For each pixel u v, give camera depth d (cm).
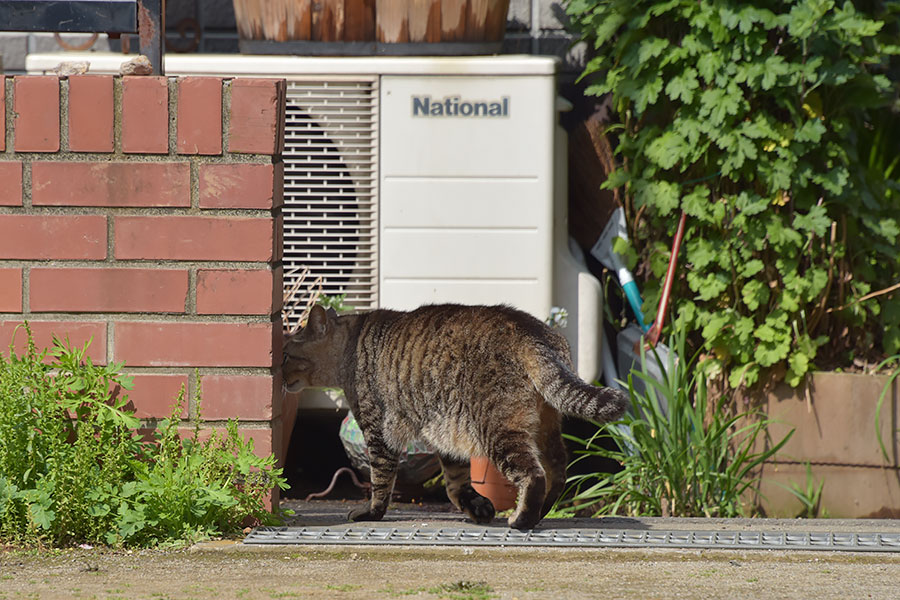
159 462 661
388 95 995
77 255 676
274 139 668
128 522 640
